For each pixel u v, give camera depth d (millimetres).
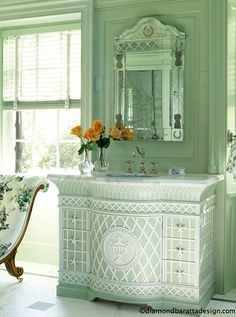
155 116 3891
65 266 3625
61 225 3635
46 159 4746
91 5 4039
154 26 3865
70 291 3596
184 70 3807
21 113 4855
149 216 3275
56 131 4695
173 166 3863
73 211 3588
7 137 4883
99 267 3410
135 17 3967
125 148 4020
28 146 4820
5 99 4836
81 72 4109
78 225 3574
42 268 4430
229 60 3660
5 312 3256
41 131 4766
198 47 3764
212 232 3619
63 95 4562
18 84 4754
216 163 3652
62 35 4543
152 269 3295
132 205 3275
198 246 3209
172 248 3277
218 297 3604
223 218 3646
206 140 3746
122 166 4023
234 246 3867
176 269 3270
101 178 3309
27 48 4707
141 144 3969
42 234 4676
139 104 3943
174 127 3834
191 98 3795
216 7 3621
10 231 3832
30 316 3184
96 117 4105
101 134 3824
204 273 3377
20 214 3859
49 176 3592
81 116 4113
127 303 3438
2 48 4797
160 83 3871
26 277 4113
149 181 3186
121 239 3309
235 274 3891
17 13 4359
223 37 3611
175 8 3822
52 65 4602
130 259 3287
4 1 4355
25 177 3963
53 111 4703
